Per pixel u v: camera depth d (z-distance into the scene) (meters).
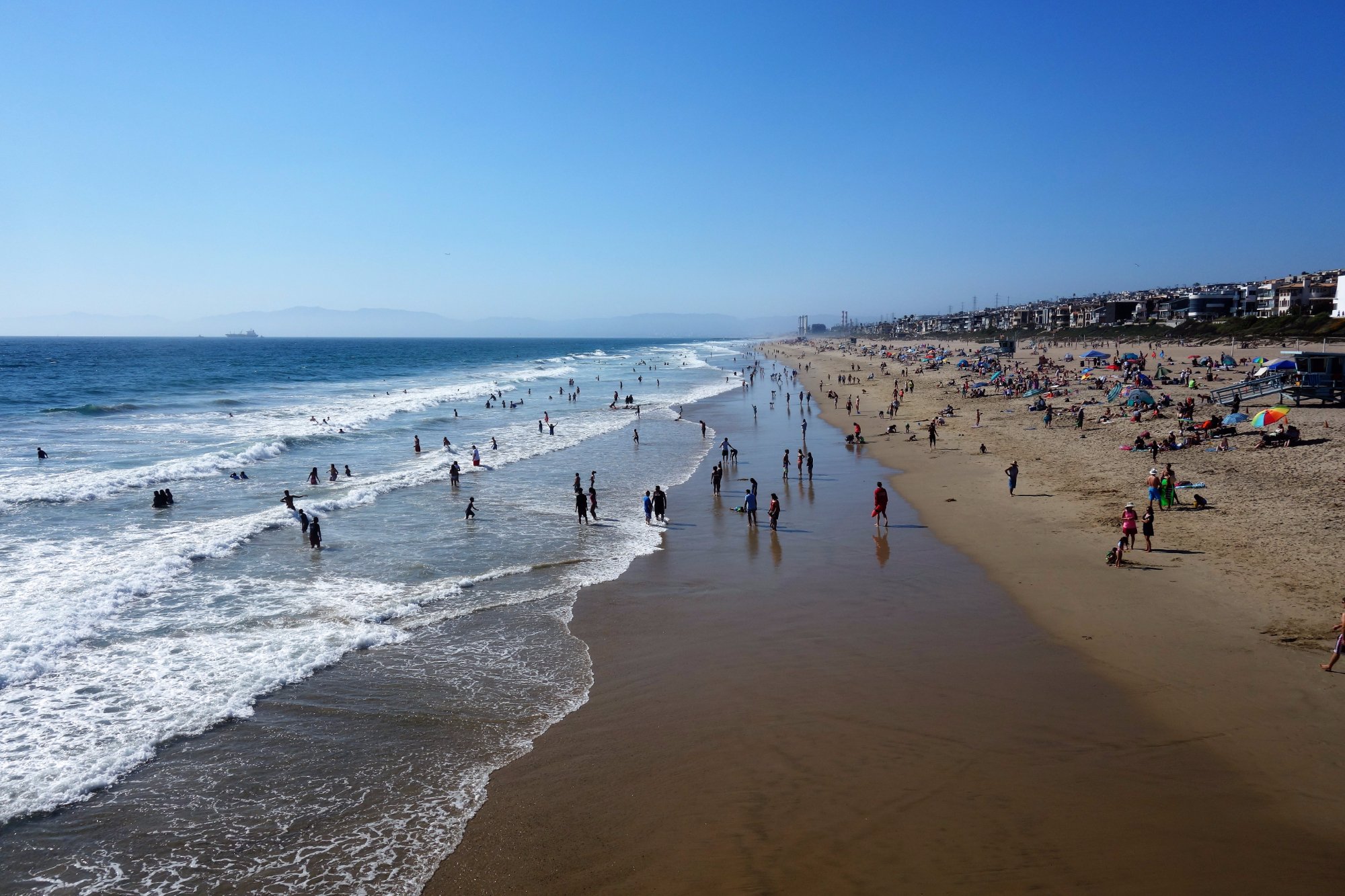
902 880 8.30
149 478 32.59
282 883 8.57
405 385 96.69
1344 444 28.28
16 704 12.66
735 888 8.28
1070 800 9.60
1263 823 9.02
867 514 25.52
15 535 23.42
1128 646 13.91
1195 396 45.75
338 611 17.05
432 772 10.72
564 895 8.28
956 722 11.63
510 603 17.56
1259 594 15.70
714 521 25.39
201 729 11.91
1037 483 27.83
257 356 182.25
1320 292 106.19
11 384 86.12
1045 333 163.75
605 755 11.09
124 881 8.66
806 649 14.61
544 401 74.50
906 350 147.62
